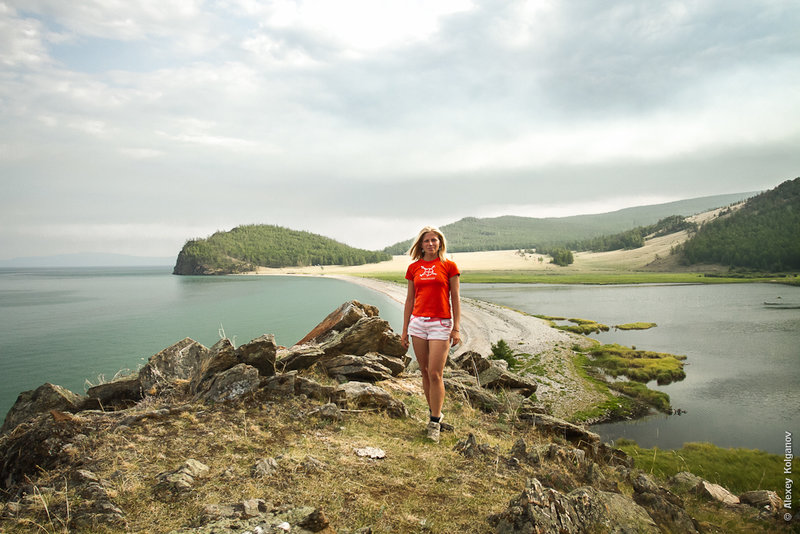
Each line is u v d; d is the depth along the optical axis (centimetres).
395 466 452
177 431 503
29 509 341
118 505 344
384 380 888
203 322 7656
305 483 392
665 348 5397
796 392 3603
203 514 324
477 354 1205
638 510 393
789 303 10194
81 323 7719
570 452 546
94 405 746
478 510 366
